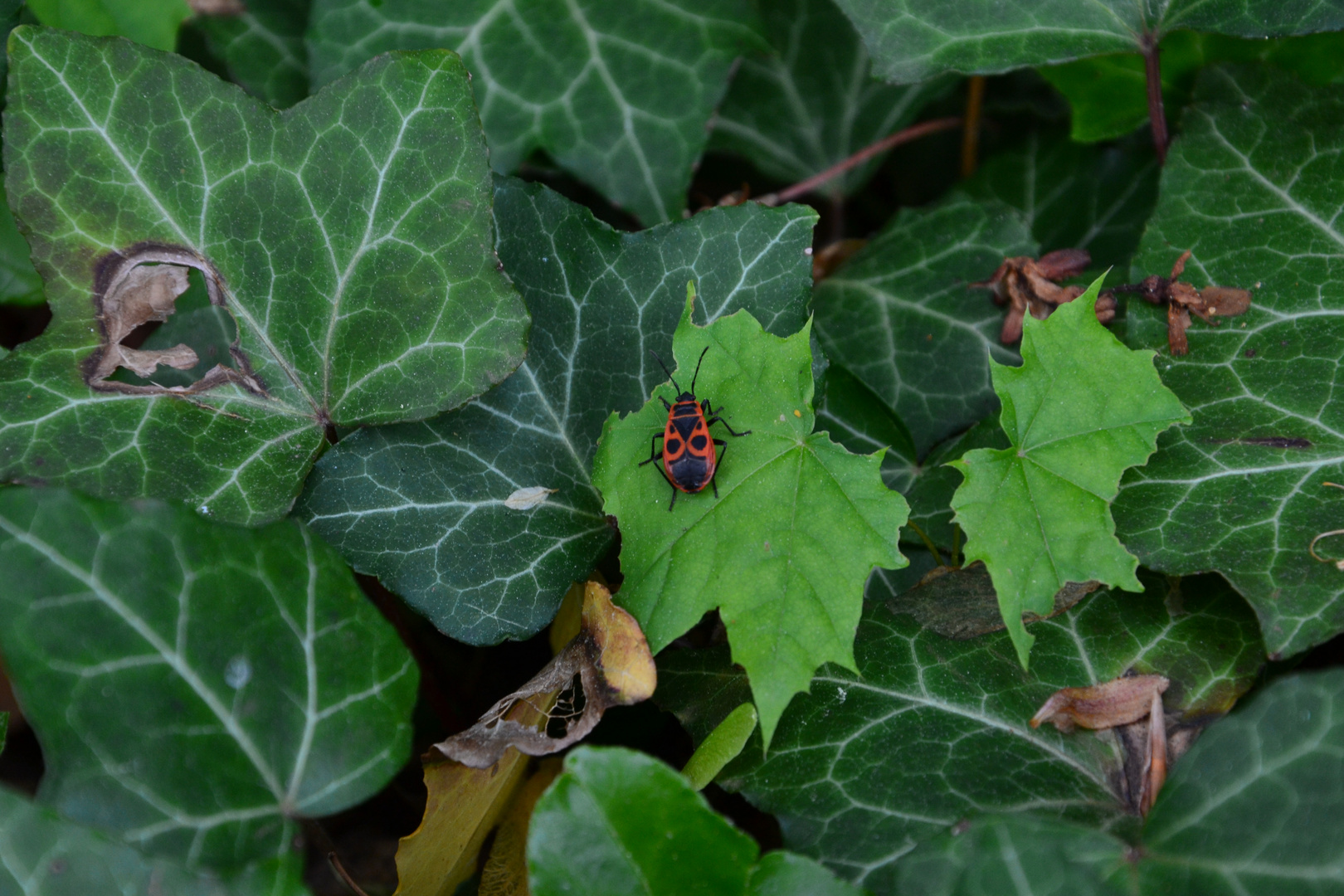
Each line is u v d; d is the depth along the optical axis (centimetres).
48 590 29
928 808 30
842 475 31
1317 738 29
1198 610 31
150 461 31
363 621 30
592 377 32
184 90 31
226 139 31
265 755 29
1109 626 31
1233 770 30
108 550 29
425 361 31
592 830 29
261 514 31
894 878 30
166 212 31
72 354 31
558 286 32
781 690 30
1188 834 29
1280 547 31
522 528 32
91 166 31
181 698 29
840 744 31
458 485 32
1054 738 31
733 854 29
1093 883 29
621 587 31
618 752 29
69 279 31
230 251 31
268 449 31
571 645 31
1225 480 31
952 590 32
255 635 30
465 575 32
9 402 31
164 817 29
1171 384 32
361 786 30
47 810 29
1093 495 31
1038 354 31
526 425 32
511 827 32
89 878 29
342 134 31
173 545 30
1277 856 29
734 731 31
